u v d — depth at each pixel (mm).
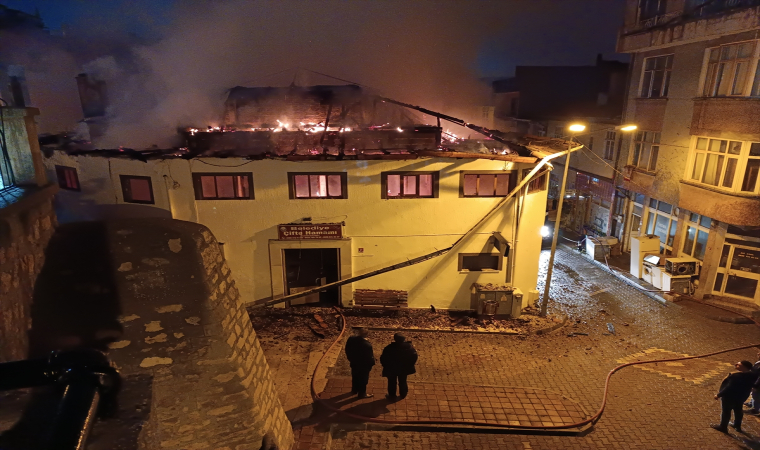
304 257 14266
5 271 4055
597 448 8109
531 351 12453
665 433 8641
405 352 8828
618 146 20703
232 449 5555
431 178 13398
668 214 18016
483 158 12781
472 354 12125
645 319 14930
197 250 5133
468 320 14078
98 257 4836
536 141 16547
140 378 3701
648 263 17438
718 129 14781
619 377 11070
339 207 13453
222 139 13398
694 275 16344
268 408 6172
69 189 13516
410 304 14500
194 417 5277
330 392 9406
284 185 13227
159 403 5086
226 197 13344
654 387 10578
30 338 4469
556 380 10844
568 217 25297
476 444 8055
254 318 13711
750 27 13312
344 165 13055
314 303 14609
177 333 5082
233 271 13922
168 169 12891
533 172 12453
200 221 13430
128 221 5055
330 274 14477
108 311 4867
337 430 8227
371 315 14156
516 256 14219
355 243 13781
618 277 18594
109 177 13203
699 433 8664
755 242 14766
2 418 3104
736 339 13523
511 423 8633
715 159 15203
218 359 5258
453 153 12758
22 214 4324
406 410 8867
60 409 2580
